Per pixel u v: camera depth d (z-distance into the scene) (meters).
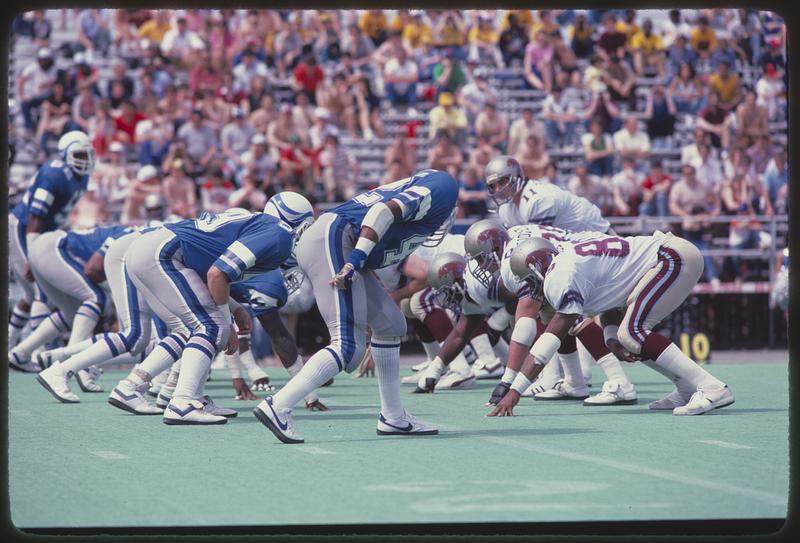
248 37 55.06
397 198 20.00
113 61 56.31
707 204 49.53
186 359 22.62
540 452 18.75
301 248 20.44
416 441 20.19
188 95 52.12
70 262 30.58
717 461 17.75
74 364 26.91
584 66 57.19
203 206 47.88
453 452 18.81
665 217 48.47
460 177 49.56
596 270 23.00
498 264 24.73
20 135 52.25
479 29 58.34
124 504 14.79
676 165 53.72
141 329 26.14
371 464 17.62
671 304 23.70
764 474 16.58
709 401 23.81
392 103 55.88
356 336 20.23
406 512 14.11
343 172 49.78
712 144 53.84
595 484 15.84
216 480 16.36
